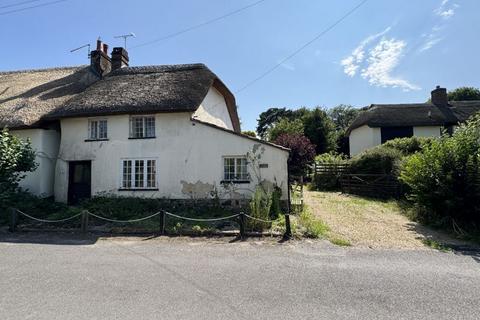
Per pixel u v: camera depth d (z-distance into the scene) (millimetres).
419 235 8891
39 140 14367
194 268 6219
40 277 5711
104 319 4137
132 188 13633
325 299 4766
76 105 13977
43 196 14188
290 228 8914
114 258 6934
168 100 13250
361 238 8594
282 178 12414
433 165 10008
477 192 9062
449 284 5355
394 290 5102
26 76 19797
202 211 12172
